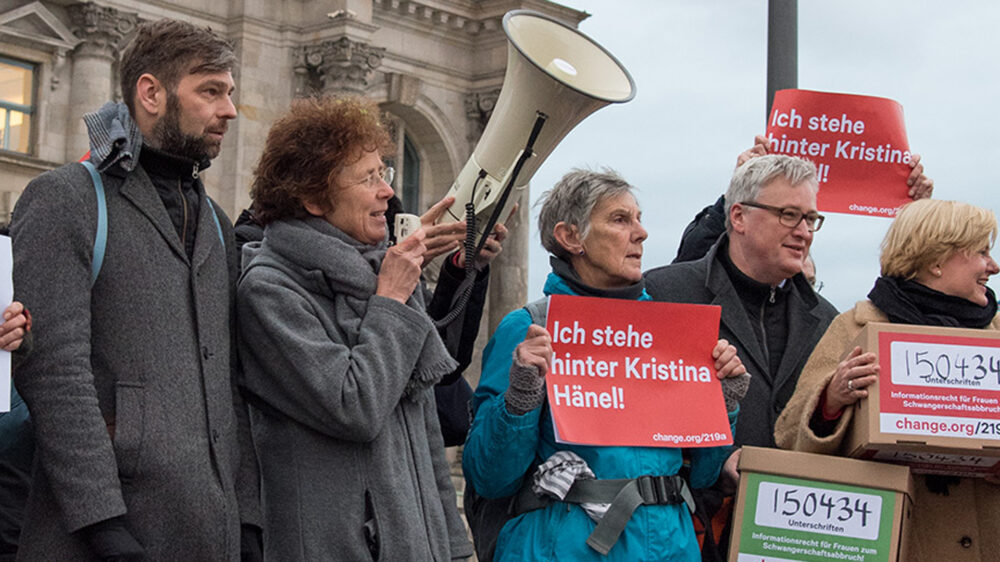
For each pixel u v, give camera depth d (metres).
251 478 4.90
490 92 34.72
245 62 29.72
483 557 5.61
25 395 4.45
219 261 4.95
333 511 4.83
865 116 7.52
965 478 5.75
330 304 5.04
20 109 27.16
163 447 4.54
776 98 7.55
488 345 5.65
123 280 4.61
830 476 5.45
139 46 4.88
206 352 4.75
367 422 4.77
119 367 4.57
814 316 6.41
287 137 5.14
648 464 5.31
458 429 6.79
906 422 5.28
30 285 4.46
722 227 7.10
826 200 7.48
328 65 30.02
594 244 5.59
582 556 5.16
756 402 6.19
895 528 5.40
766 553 5.47
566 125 5.79
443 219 5.95
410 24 33.84
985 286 5.82
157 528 4.52
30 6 26.78
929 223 5.68
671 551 5.23
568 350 5.38
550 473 5.27
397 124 34.19
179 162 4.84
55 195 4.55
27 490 5.78
